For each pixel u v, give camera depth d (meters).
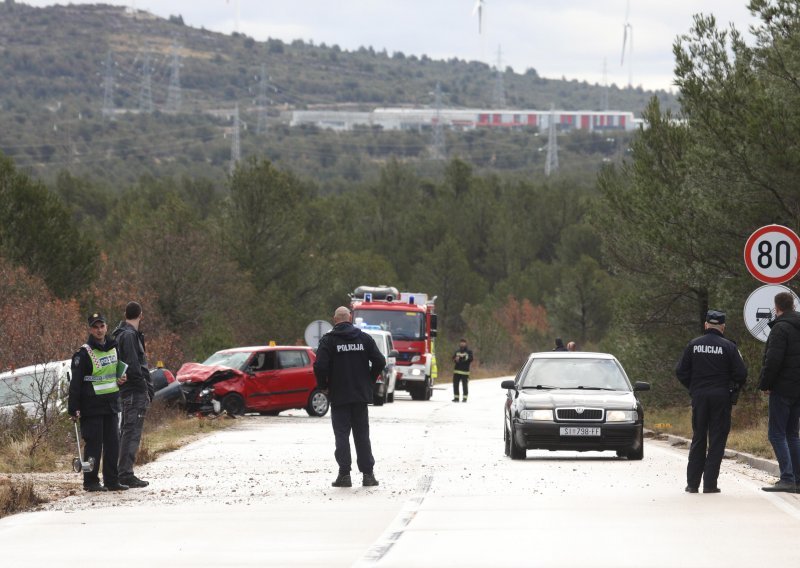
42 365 59.12
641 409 52.41
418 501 37.41
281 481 44.03
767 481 42.75
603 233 83.50
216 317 116.75
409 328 120.69
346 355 42.06
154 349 92.69
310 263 153.88
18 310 71.69
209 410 81.00
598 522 32.25
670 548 27.73
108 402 41.28
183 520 33.56
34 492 38.78
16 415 55.00
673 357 82.56
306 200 187.12
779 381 38.78
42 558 27.30
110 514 35.09
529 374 55.50
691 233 65.88
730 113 62.03
